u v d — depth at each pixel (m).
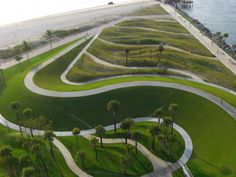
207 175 98.31
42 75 160.38
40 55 198.50
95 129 113.50
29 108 132.50
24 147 114.00
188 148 110.38
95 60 186.25
